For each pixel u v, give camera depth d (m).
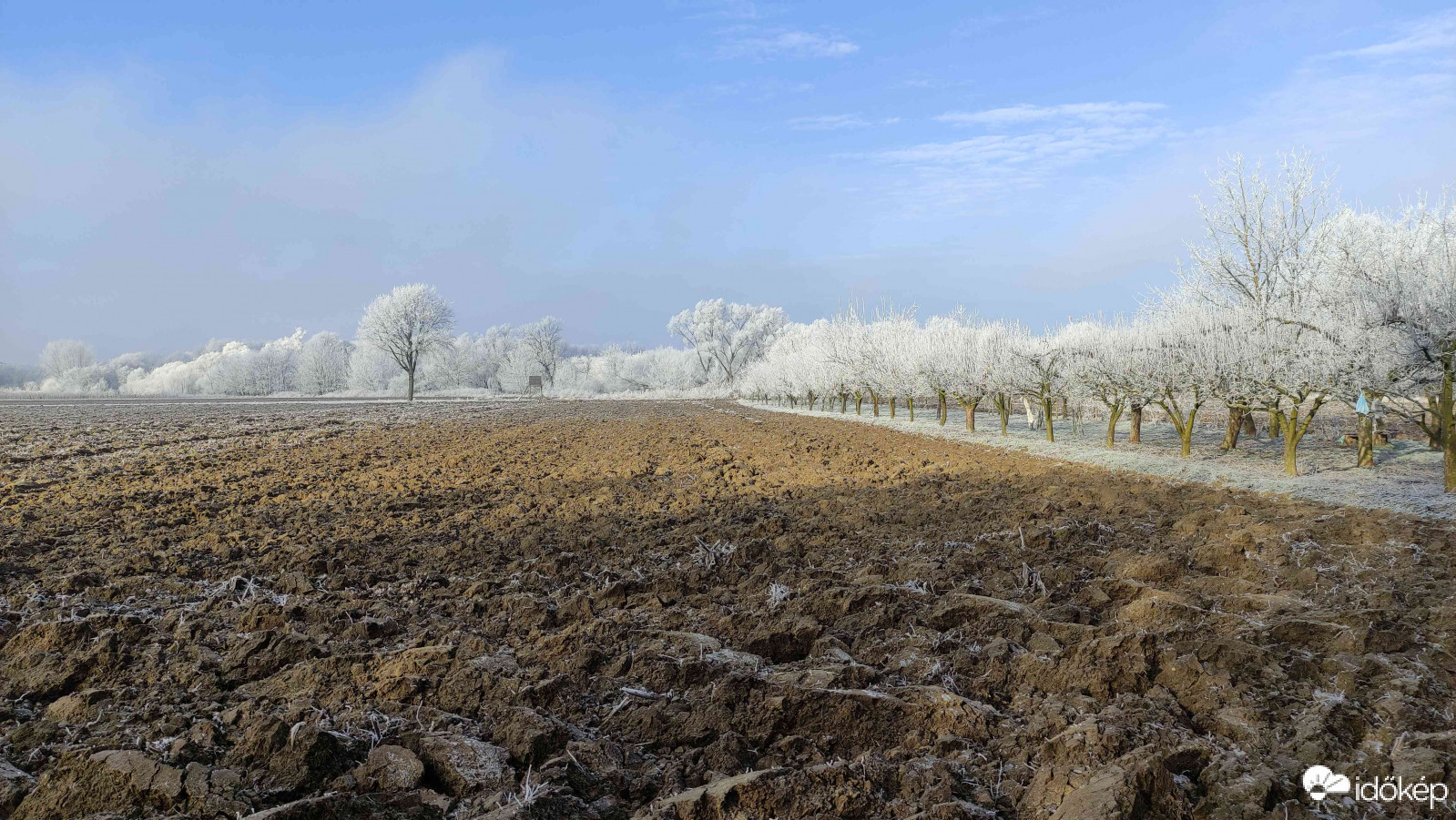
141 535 11.08
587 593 8.51
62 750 4.84
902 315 44.84
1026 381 26.38
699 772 4.83
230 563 9.55
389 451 23.62
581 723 5.45
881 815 4.30
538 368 109.75
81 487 15.41
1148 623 7.19
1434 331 13.66
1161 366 20.20
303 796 4.44
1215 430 29.36
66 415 38.06
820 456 22.75
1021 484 16.11
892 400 40.91
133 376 115.94
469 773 4.62
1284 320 17.73
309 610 7.54
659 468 19.95
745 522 12.43
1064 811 4.25
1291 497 13.79
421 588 8.77
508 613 7.80
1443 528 10.91
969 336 32.75
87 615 7.37
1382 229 22.62
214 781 4.39
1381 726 5.19
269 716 4.99
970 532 11.30
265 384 101.06
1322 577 8.70
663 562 9.97
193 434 28.11
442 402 64.50
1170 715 5.39
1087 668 5.98
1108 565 9.32
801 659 6.80
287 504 13.96
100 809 4.27
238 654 6.32
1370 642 6.48
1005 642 6.63
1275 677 5.93
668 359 108.88
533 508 13.92
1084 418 35.94
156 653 6.43
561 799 4.32
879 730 5.28
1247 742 5.07
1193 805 4.42
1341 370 15.28
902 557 10.02
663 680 6.13
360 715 5.31
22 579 8.68
